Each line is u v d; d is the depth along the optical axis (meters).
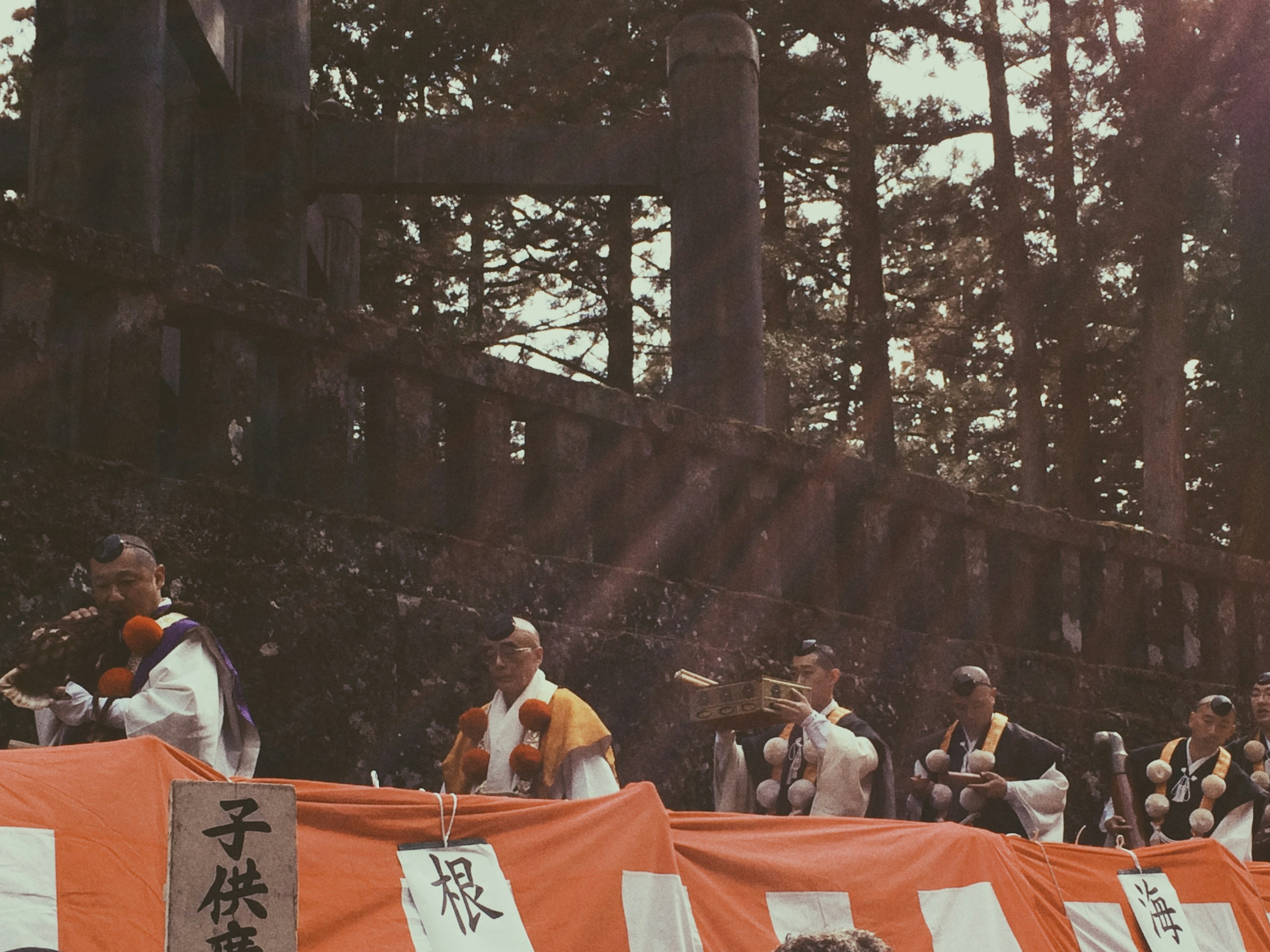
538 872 3.42
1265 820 6.70
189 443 5.89
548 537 6.97
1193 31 14.41
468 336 19.78
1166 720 10.01
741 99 8.88
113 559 4.04
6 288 5.35
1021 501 17.31
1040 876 4.76
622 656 6.94
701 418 7.70
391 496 6.38
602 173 8.95
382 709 5.98
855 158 18.95
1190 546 10.57
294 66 9.21
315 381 6.21
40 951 2.63
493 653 5.06
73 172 6.73
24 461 5.20
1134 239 15.16
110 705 3.85
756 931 3.88
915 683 8.40
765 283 20.62
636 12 17.20
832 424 22.05
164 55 7.11
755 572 7.82
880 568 8.54
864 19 18.17
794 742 5.80
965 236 20.16
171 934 2.63
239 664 5.59
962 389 22.73
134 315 5.66
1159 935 4.99
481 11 17.94
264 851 2.76
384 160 9.07
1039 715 9.12
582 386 7.18
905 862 4.29
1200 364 18.06
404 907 3.17
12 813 2.70
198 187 8.98
